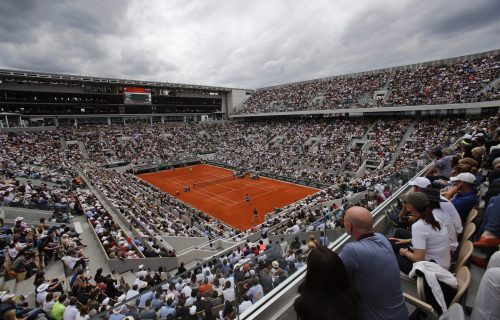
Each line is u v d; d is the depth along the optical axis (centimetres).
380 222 669
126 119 7125
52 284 989
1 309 698
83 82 6122
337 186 2725
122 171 5144
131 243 1700
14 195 1989
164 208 3042
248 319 371
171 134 6744
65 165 4059
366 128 4816
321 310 220
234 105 8794
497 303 257
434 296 342
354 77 6200
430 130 3984
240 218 3077
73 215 2125
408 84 4812
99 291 950
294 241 521
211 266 549
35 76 5434
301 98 6569
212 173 5222
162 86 7369
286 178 4403
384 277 284
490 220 423
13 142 4519
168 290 447
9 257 1191
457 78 4238
